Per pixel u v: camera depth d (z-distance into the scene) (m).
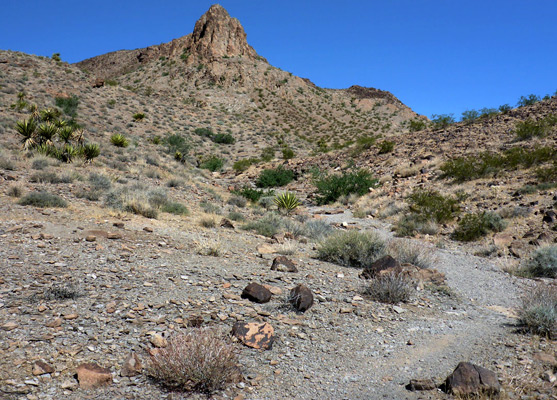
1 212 10.54
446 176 23.08
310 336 5.28
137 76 128.50
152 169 26.69
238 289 6.76
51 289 5.55
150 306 5.56
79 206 12.84
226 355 4.09
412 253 10.02
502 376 4.19
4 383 3.45
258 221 15.38
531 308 5.82
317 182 27.45
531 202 16.09
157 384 3.81
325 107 120.88
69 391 3.51
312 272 8.55
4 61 58.94
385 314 6.30
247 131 75.31
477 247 13.44
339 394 3.95
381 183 26.39
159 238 10.04
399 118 120.44
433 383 4.06
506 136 27.72
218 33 131.88
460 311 6.82
